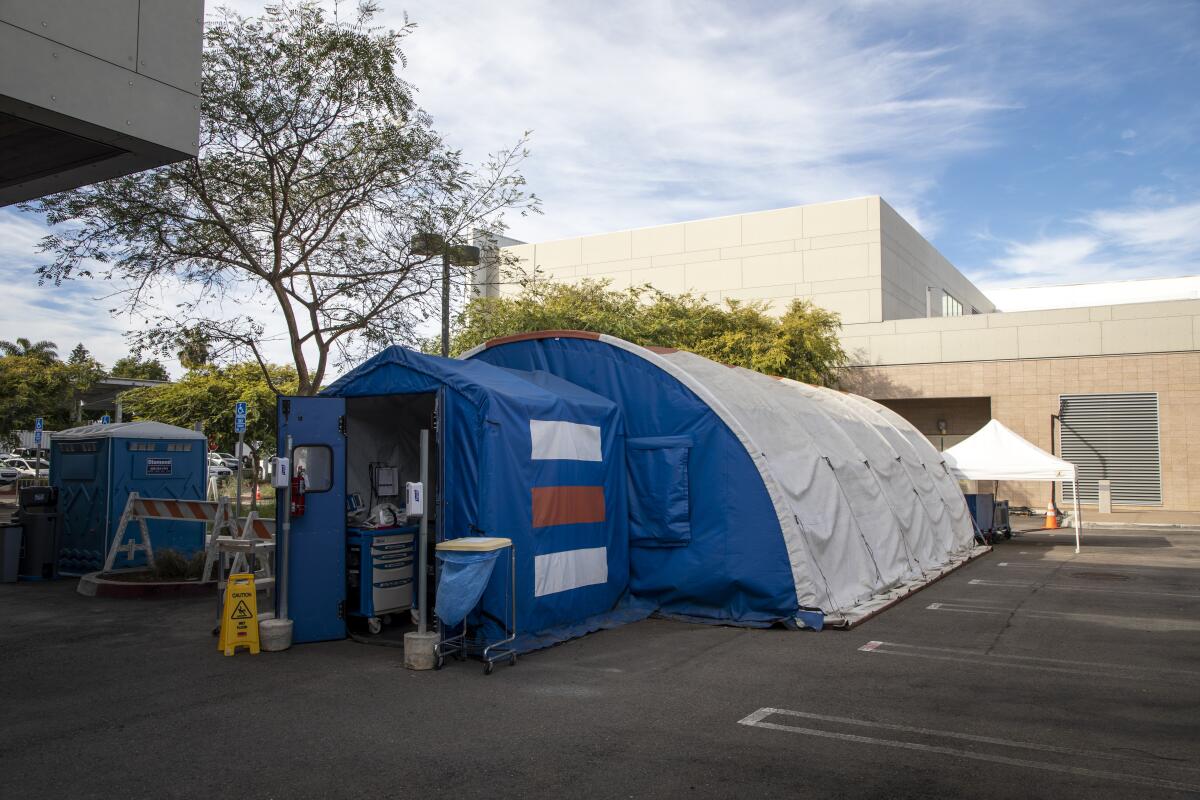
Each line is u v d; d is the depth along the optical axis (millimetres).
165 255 13445
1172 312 28219
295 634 8828
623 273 39625
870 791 4914
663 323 26406
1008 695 6957
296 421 8914
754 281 36594
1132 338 28672
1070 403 29422
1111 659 8250
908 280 37625
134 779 5160
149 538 13305
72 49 6250
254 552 10578
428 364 8953
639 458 10547
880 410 18656
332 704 6711
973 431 32469
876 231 34312
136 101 6672
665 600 10344
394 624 9695
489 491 8367
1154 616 10609
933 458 18250
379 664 8008
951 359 31031
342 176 14008
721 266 37500
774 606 9758
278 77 13148
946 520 16672
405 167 14219
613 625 9695
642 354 10797
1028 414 29922
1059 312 29656
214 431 31750
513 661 7961
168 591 11883
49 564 13727
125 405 32188
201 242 13578
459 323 23109
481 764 5363
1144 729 6066
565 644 8852
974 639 9172
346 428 9180
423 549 8000
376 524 9547
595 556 9820
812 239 35562
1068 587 13102
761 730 6023
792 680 7414
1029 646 8836
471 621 8359
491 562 7707
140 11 6734
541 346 11602
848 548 11211
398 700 6812
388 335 14922
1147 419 28438
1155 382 28359
